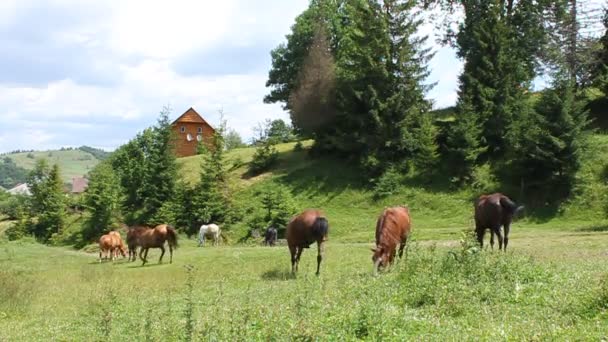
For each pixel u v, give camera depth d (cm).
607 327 796
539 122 4372
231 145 10462
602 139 4772
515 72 5106
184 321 1130
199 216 5219
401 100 5319
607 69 5172
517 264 1301
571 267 1416
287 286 1593
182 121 8944
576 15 5194
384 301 1135
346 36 6644
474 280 1206
